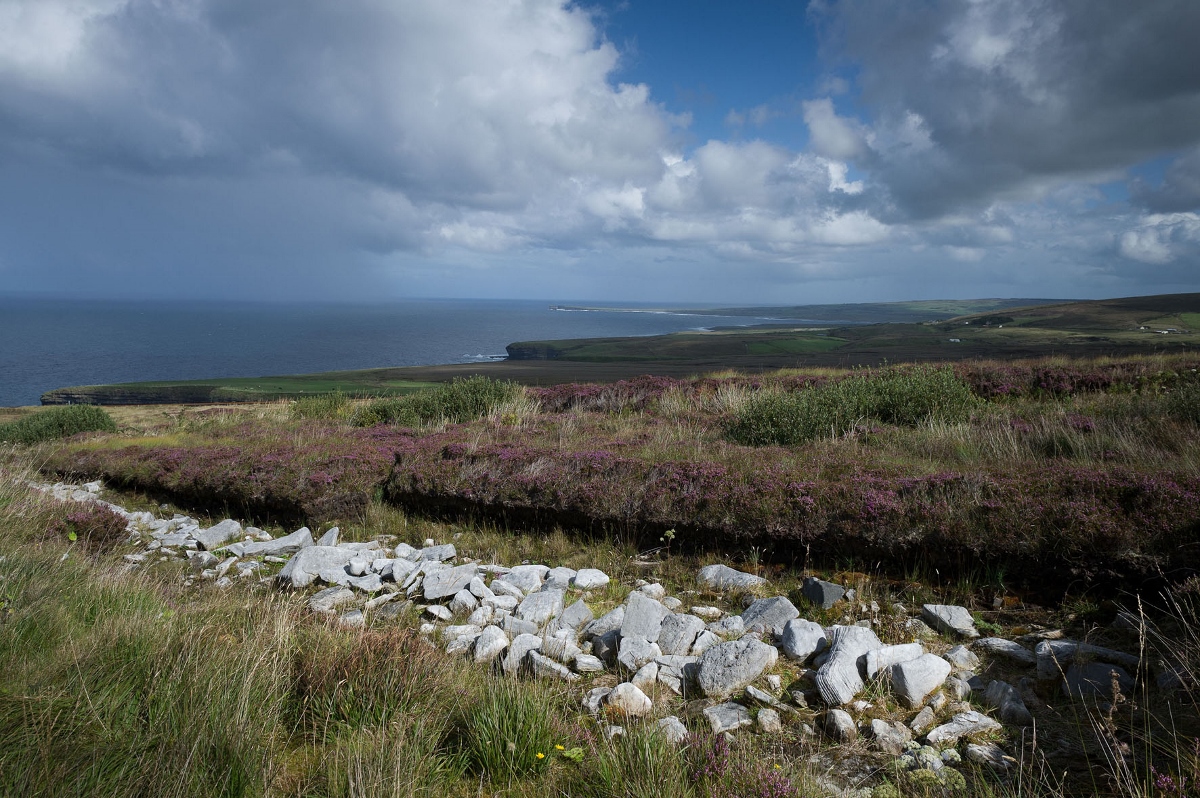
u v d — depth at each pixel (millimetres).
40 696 3072
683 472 7648
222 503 10461
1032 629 4625
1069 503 5387
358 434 13836
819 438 9938
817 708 3812
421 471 9305
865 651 4188
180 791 2604
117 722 3088
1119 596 4785
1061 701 3713
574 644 4840
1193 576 4422
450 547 7547
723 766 2969
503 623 5344
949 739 3363
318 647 4043
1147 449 7332
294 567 6711
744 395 14203
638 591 5824
